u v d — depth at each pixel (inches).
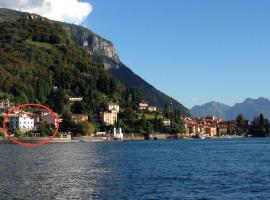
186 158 6801.2
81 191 3169.3
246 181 3769.7
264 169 4859.7
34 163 5521.7
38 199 2856.8
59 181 3676.2
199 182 3695.9
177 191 3211.1
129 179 3863.2
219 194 3105.3
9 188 3267.7
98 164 5462.6
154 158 6761.8
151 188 3334.2
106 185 3472.0
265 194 3112.7
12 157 6732.3
